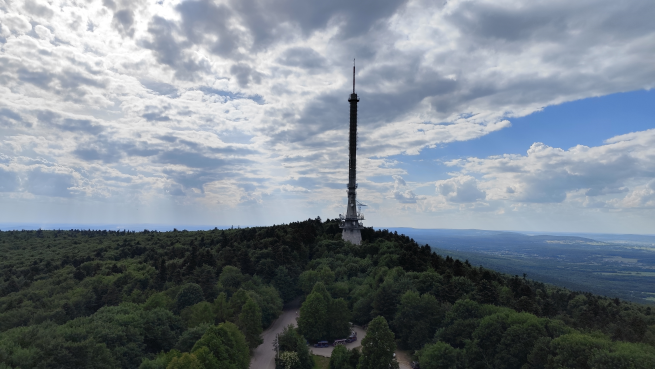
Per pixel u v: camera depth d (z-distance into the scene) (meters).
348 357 117.25
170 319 121.19
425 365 108.88
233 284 160.62
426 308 133.62
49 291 160.12
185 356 87.06
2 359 75.31
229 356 101.94
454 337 120.44
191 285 143.38
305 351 118.12
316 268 193.50
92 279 166.62
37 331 89.94
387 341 110.12
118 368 91.38
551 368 95.31
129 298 148.12
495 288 150.25
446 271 160.12
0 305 142.12
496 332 111.50
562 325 113.06
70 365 81.81
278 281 178.75
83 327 100.44
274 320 166.62
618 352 88.31
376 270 179.38
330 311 143.38
